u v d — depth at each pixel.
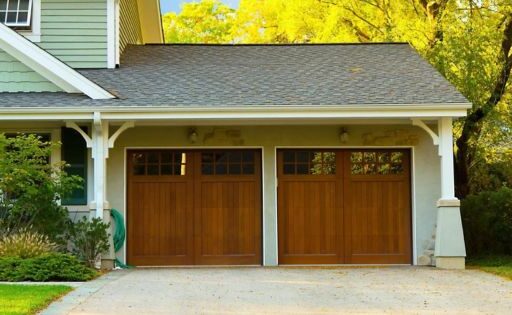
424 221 13.65
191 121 12.93
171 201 13.70
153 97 12.64
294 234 13.72
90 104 12.20
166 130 13.66
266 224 13.65
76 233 12.09
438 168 13.70
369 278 10.98
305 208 13.76
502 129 17.48
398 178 13.83
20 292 8.82
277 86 13.37
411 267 12.93
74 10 14.73
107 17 14.71
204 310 8.12
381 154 13.88
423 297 9.12
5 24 14.01
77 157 13.41
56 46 14.64
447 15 16.88
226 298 8.94
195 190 13.73
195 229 13.67
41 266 10.38
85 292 9.20
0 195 11.88
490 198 15.22
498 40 16.48
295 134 13.71
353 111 12.30
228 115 12.28
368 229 13.75
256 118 12.39
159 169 13.74
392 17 18.70
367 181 13.81
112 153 13.56
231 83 13.55
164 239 13.62
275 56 15.59
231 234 13.69
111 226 13.08
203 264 13.61
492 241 15.33
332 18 19.78
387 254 13.73
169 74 14.20
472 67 16.08
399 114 12.32
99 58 14.65
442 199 12.64
